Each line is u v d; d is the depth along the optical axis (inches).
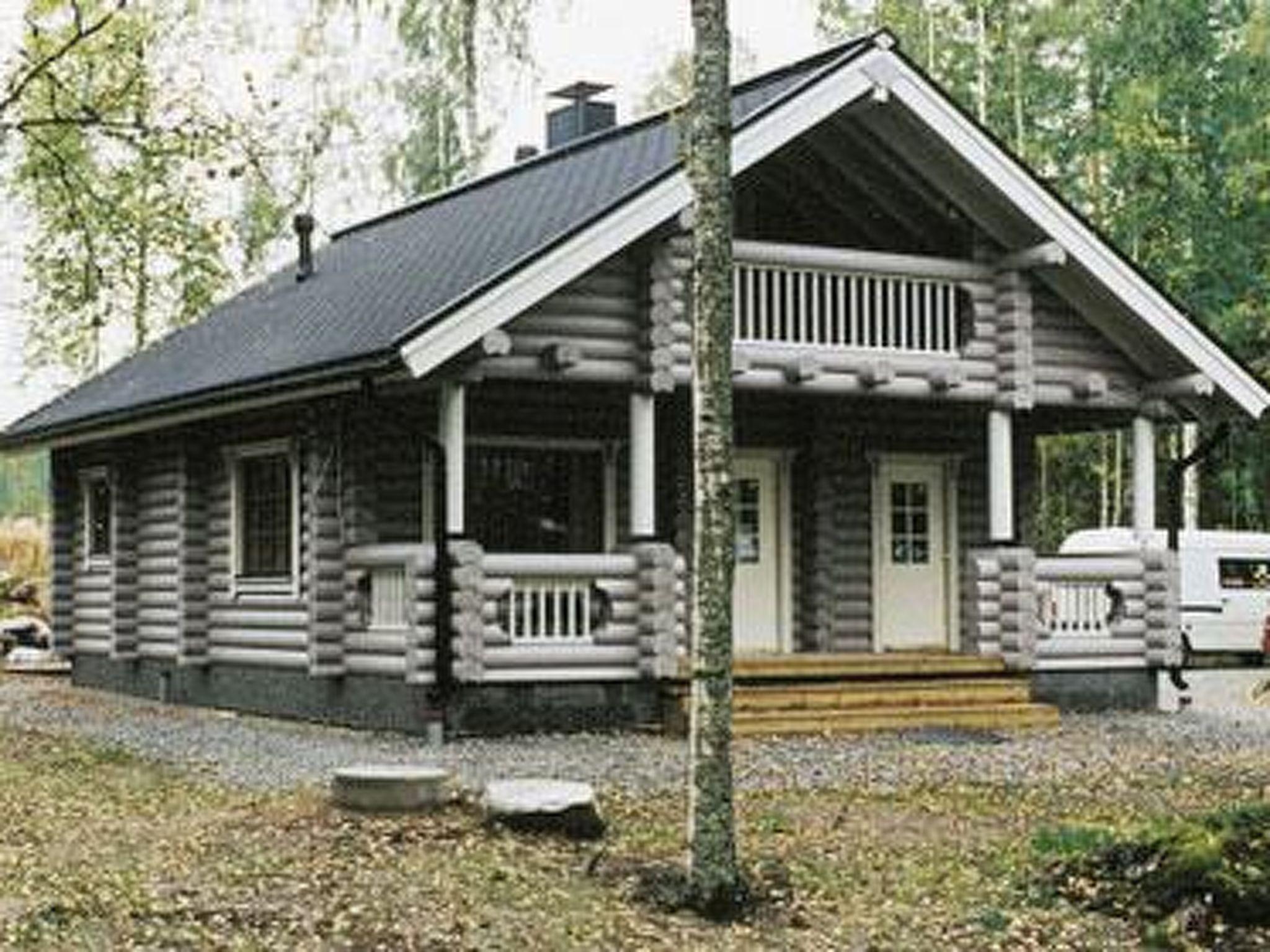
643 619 656.4
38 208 818.8
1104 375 764.0
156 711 780.0
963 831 462.3
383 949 336.5
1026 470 836.0
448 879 384.8
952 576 810.2
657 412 735.1
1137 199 1395.2
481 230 732.0
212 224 759.1
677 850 423.8
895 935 366.9
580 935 352.5
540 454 719.1
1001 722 694.5
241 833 429.7
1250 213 1387.8
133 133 647.8
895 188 744.3
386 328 630.5
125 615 862.5
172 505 819.4
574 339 649.6
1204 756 608.4
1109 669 754.2
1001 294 736.3
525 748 603.8
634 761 570.9
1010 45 1488.7
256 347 745.6
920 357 720.3
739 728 651.5
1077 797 517.7
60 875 383.2
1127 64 1422.2
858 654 764.6
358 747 610.5
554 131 883.4
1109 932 373.7
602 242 619.2
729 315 375.6
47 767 574.6
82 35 617.6
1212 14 1441.9
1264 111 1362.0
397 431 690.8
